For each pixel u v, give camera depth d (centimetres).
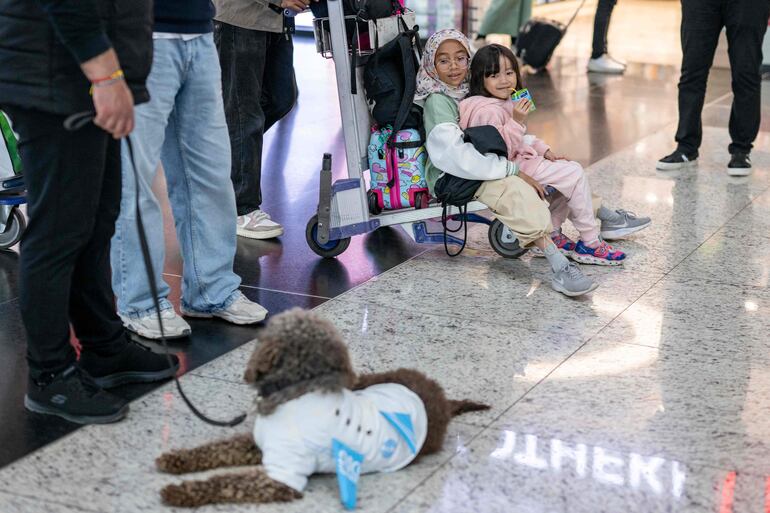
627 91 849
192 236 352
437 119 404
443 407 264
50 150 258
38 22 248
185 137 337
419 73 418
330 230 418
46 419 282
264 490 234
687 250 441
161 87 311
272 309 373
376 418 245
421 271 416
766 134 677
